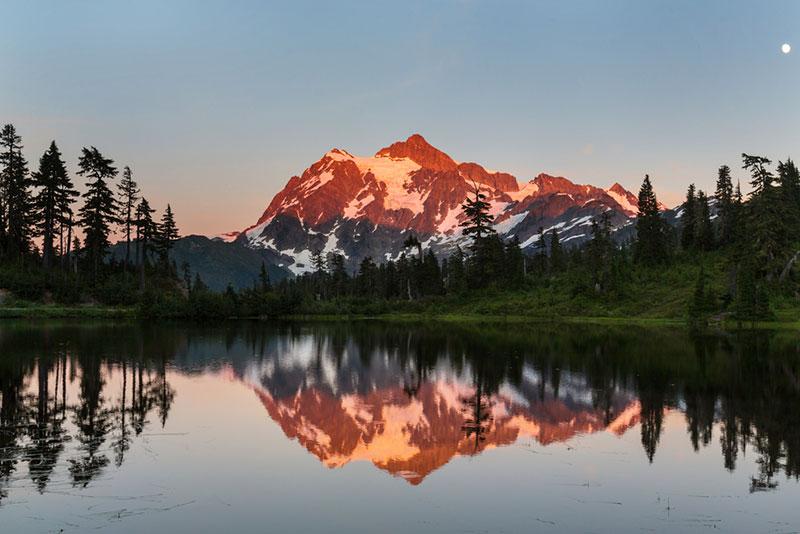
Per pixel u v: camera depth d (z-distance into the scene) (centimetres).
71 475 2172
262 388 4031
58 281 10850
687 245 15125
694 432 2869
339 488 2091
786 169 14900
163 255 14550
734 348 6228
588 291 12744
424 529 1752
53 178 11206
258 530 1730
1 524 1738
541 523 1797
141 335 7588
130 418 3073
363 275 19600
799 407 3397
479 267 15075
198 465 2322
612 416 3219
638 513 1877
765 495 2036
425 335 8425
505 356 5788
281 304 13788
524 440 2752
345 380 4416
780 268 11281
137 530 1711
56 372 4444
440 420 3150
